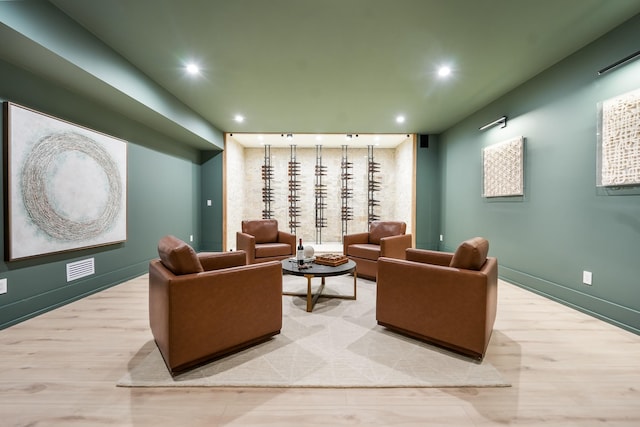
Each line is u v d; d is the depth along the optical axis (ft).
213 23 7.12
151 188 12.92
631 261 6.98
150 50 8.37
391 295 6.63
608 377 5.03
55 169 8.07
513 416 4.09
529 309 8.36
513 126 11.02
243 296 5.76
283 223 23.08
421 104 12.71
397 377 4.97
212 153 18.08
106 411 4.15
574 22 7.06
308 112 13.78
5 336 6.48
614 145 7.25
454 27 7.27
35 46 6.27
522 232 10.56
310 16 6.84
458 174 15.39
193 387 4.72
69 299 8.70
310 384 4.76
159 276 5.40
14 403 4.28
